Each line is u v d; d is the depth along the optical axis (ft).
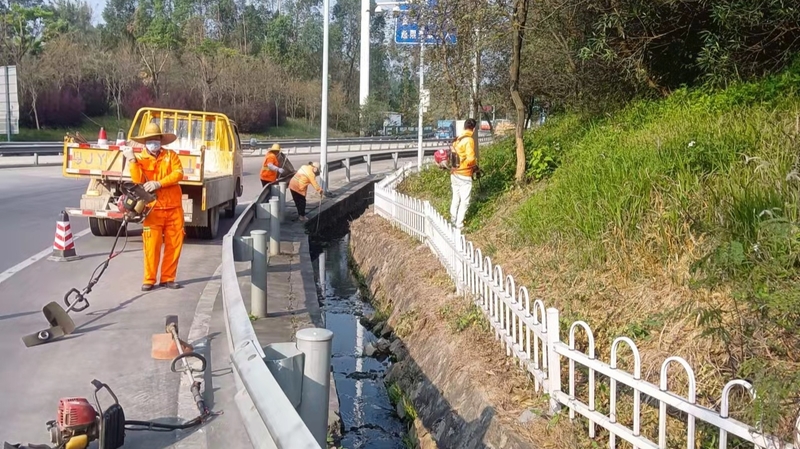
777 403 10.57
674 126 28.35
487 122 65.51
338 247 54.85
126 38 181.88
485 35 39.14
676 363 15.16
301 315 24.98
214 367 18.22
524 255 25.94
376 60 209.56
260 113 183.42
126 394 16.62
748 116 25.09
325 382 11.40
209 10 230.68
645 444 12.98
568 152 36.94
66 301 23.31
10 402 16.08
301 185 52.85
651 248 19.58
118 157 34.73
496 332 20.88
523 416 16.31
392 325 30.58
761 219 16.21
